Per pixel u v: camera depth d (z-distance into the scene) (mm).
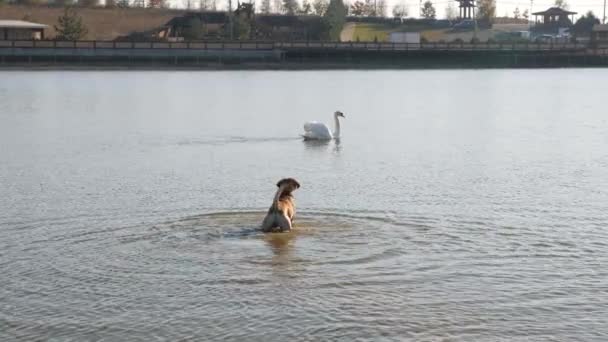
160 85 85250
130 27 166750
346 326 13383
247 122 48094
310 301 14398
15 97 67250
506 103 63344
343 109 57844
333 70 123750
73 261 16625
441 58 133500
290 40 149375
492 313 13938
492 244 18031
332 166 30500
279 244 17688
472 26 196375
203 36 149500
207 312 13961
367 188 25406
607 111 55688
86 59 116125
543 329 13312
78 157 32969
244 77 102625
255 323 13508
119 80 94000
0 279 15562
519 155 33344
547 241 18375
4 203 22922
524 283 15414
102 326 13430
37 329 13312
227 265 16250
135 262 16500
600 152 34125
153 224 19750
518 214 21328
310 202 22875
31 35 133875
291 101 64875
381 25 198000
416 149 35500
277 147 36344
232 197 23859
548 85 88500
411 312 13953
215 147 36312
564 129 43781
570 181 26766
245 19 157625
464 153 34094
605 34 163500
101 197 23859
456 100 66625
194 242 17875
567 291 15016
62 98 66750
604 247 17922
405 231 19062
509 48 138875
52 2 181125
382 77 105250
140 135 40969
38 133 41781
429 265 16375
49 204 22750
